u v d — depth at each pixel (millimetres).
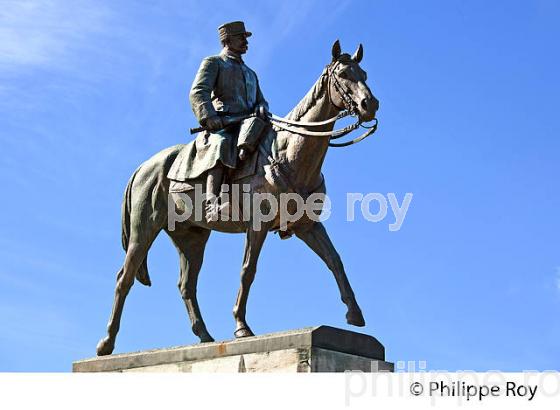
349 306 11055
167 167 12375
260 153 11461
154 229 12453
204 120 11781
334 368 10406
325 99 11211
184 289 12664
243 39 12414
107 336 12414
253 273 11281
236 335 11180
